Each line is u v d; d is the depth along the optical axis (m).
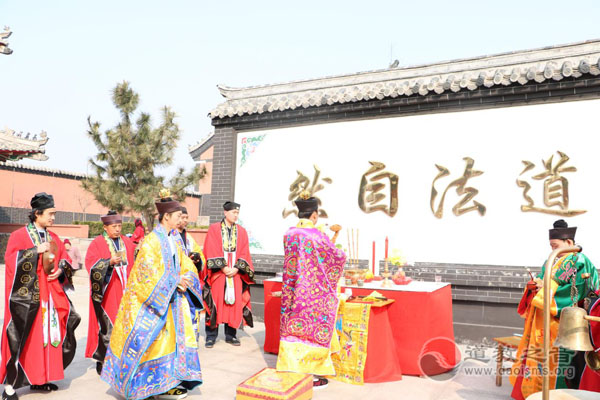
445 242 6.83
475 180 6.73
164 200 4.27
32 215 4.38
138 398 3.88
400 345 5.13
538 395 2.54
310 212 4.79
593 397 2.52
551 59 7.30
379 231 7.26
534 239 6.36
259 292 8.16
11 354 4.05
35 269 4.19
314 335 4.56
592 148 6.16
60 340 4.37
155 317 3.96
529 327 4.22
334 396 4.45
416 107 7.15
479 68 7.84
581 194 6.16
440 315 5.27
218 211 8.57
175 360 4.05
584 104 6.23
